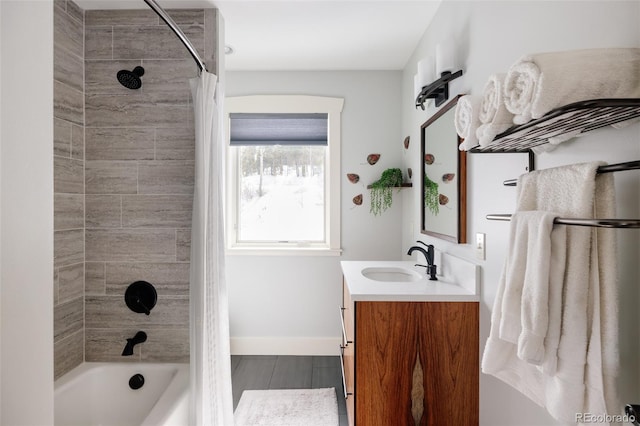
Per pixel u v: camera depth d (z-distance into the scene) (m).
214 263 1.66
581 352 0.69
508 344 0.88
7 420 0.41
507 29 1.23
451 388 1.50
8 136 0.41
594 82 0.65
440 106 1.92
